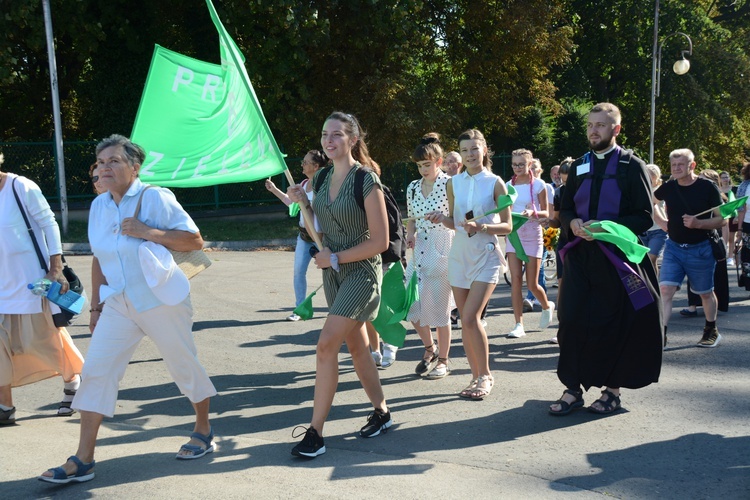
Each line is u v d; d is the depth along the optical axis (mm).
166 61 3947
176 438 4613
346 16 20453
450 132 25109
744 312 9227
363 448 4391
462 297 5516
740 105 35250
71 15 18969
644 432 4641
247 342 7457
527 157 7633
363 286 4223
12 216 4715
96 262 4195
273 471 4004
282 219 23109
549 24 25031
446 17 25219
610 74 37094
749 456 4211
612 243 4871
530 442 4477
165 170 4035
